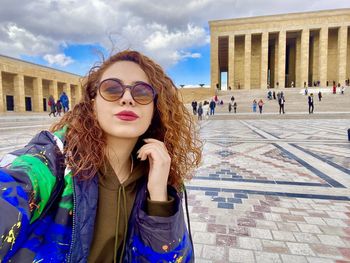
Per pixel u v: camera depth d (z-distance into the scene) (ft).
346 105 85.66
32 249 2.60
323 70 140.56
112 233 3.06
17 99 99.86
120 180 3.34
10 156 2.83
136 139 3.35
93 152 2.97
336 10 138.00
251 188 13.28
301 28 142.92
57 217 2.77
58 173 2.80
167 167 3.24
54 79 118.32
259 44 159.12
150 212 3.05
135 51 3.51
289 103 96.94
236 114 80.28
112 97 2.98
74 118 3.20
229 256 7.36
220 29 153.28
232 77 153.07
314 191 12.72
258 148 25.49
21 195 2.39
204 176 15.49
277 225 9.21
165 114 3.70
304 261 7.09
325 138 31.65
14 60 96.58
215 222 9.50
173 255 3.10
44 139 3.11
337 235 8.46
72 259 2.75
